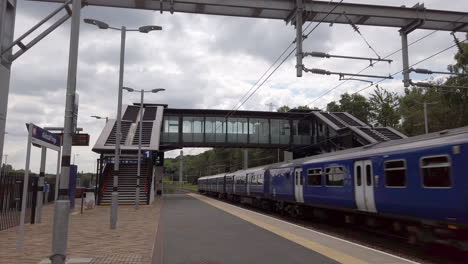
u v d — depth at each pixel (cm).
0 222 1506
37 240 1166
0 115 1004
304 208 1994
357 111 6350
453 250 1134
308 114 4853
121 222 1711
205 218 1802
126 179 3556
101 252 972
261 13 1367
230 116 4722
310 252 943
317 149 4966
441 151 992
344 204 1497
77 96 795
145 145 3594
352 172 1440
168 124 4619
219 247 1024
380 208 1266
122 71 1772
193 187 11181
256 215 1912
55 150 1307
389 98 6462
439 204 994
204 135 4641
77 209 2548
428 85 1473
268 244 1061
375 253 926
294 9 1340
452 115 4112
